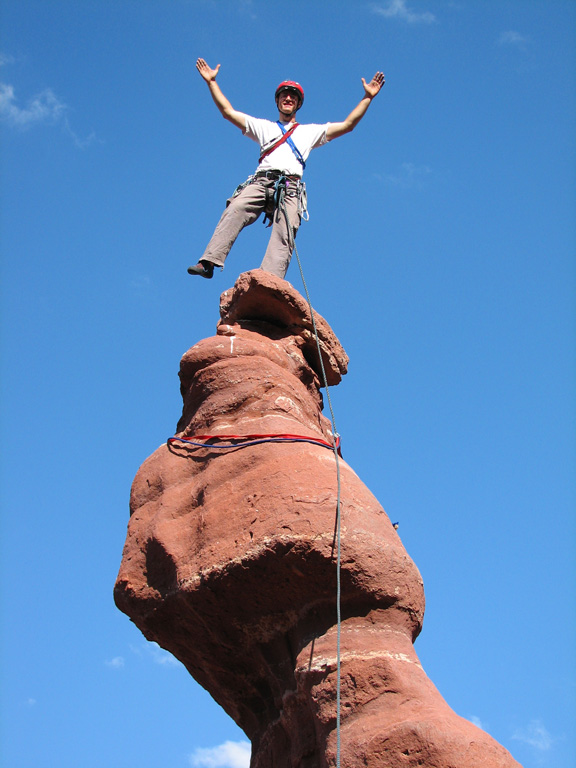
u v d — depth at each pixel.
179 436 9.82
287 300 10.61
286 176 11.55
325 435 10.08
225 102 11.87
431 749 6.77
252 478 8.58
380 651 7.64
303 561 7.93
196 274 10.98
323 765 7.41
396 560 8.07
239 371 9.67
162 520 8.95
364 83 11.99
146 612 8.88
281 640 8.41
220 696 9.26
